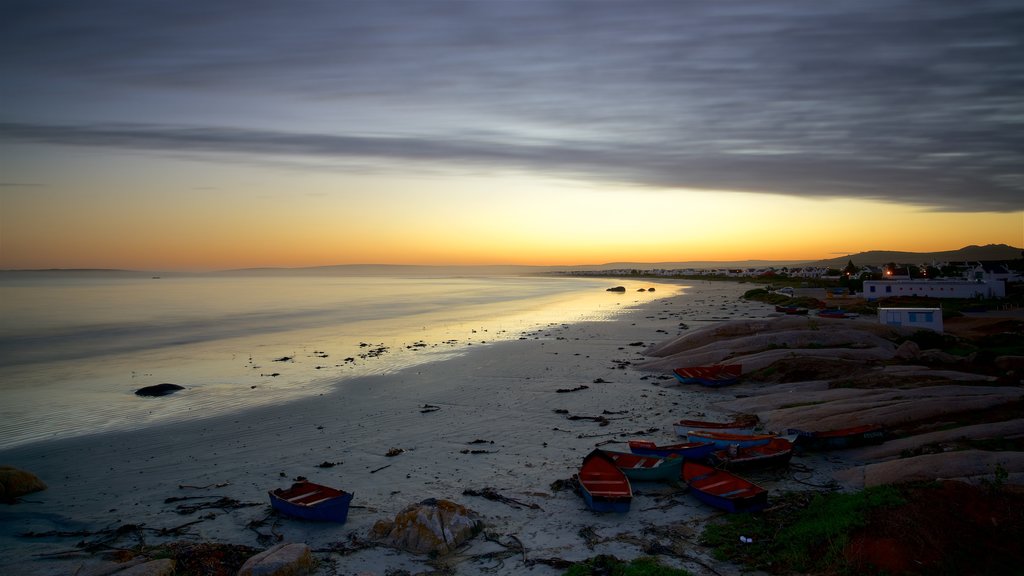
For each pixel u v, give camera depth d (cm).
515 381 3984
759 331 4753
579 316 8912
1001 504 1550
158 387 3819
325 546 1709
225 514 1955
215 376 4369
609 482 2019
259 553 1593
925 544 1441
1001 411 2486
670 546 1661
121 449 2662
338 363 4884
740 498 1836
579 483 2028
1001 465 1866
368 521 1878
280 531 1817
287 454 2556
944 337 4441
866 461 2208
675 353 4744
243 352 5544
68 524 1900
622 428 2836
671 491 2058
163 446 2697
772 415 2823
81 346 5969
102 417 3206
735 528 1744
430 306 11512
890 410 2561
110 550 1705
